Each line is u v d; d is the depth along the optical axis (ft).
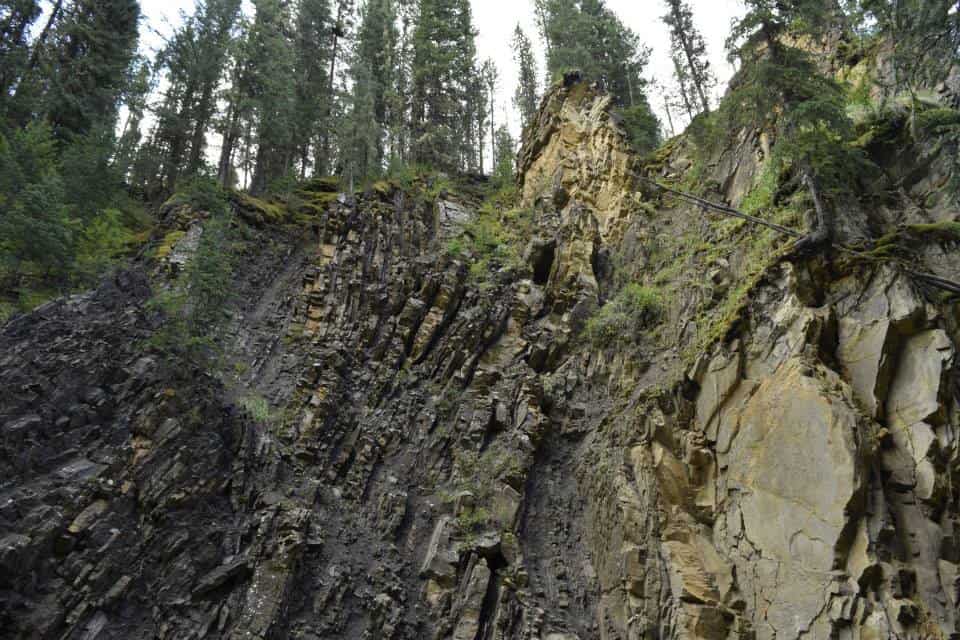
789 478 49.67
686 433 60.49
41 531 42.83
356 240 89.92
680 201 88.33
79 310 61.16
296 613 48.83
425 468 65.51
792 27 67.67
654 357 72.08
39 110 102.47
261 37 115.03
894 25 61.31
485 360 77.77
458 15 145.89
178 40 117.60
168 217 88.02
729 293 67.21
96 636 41.57
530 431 67.92
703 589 50.62
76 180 86.07
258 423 62.54
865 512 44.70
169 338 60.34
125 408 54.13
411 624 51.26
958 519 43.70
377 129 118.62
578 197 97.35
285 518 53.36
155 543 47.91
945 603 40.70
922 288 51.65
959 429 45.83
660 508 56.70
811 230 59.88
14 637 38.65
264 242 93.35
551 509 63.67
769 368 56.49
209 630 45.03
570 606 55.21
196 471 53.31
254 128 112.88
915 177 62.39
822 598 43.42
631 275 84.58
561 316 83.15
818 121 61.98
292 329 78.79
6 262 65.87
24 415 49.14
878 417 48.98
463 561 56.24
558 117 111.14
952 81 68.28
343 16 148.25
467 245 94.07
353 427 67.31
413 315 79.56
